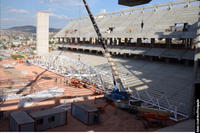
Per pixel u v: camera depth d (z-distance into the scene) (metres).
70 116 22.08
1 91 31.39
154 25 44.56
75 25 78.56
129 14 59.53
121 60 46.19
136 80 33.62
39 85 36.72
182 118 22.16
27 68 58.03
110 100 26.86
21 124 15.88
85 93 32.25
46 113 18.61
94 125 19.72
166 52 38.31
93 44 61.56
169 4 47.50
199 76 26.25
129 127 19.33
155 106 25.45
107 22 62.56
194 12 39.78
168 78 30.91
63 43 77.62
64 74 46.69
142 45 46.19
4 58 84.12
